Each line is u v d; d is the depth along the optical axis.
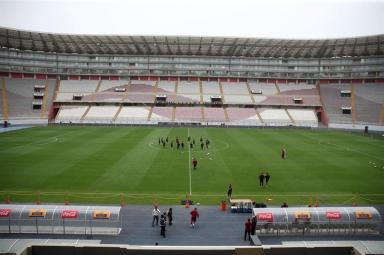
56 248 17.25
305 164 55.75
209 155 61.44
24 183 43.22
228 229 30.88
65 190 40.88
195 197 39.47
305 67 139.75
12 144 69.75
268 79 141.38
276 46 128.62
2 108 111.00
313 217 30.53
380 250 23.09
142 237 29.06
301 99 126.94
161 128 101.56
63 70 136.38
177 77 141.12
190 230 30.55
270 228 30.36
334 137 87.75
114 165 53.00
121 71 140.00
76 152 62.16
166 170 50.72
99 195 39.41
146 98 126.19
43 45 127.75
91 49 133.88
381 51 126.62
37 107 116.38
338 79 136.12
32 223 30.05
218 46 130.50
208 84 138.25
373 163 57.03
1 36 117.56
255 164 55.25
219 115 117.12
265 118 115.75
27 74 130.50
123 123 109.94
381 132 100.12
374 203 38.25
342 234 30.69
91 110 117.88
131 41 125.75
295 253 16.86
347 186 44.16
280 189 42.72
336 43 122.94
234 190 42.12
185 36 120.69
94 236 29.39
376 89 126.00
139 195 39.72
